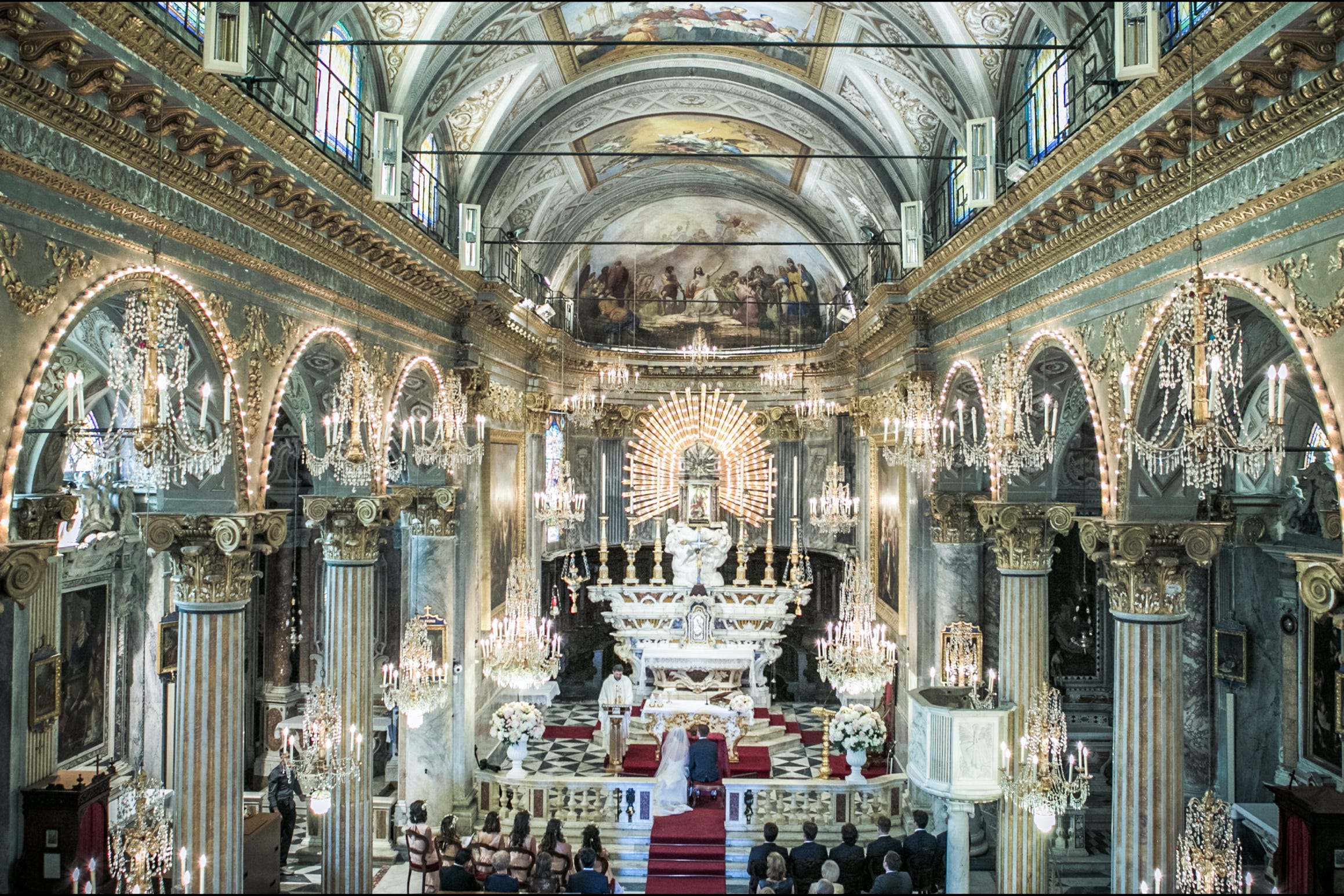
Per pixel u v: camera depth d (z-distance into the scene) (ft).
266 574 63.05
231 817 32.17
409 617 58.75
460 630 58.18
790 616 76.28
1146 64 26.73
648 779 56.13
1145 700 32.12
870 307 66.74
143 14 24.61
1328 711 47.03
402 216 44.37
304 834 55.98
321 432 45.47
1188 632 53.83
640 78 63.93
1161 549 31.96
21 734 40.06
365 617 44.11
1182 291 27.12
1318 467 47.19
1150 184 29.84
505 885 37.47
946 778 39.14
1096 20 35.14
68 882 38.65
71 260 23.77
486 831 46.37
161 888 34.27
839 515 75.31
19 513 37.11
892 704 68.03
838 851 42.47
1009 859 40.88
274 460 63.82
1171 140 27.43
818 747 70.64
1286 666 49.80
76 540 47.09
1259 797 50.98
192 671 31.60
